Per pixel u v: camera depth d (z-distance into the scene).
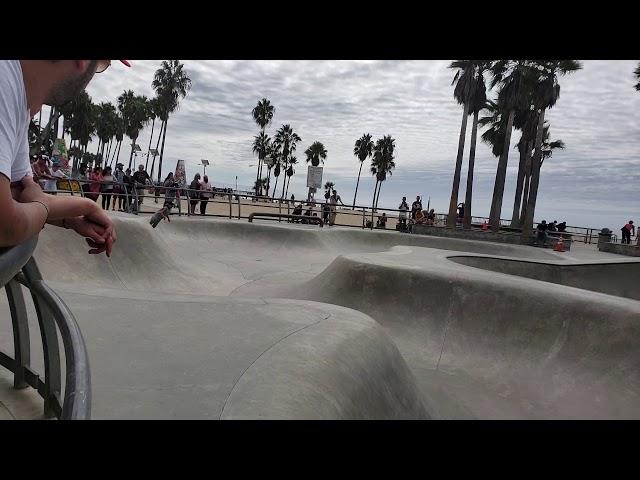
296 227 14.27
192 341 2.66
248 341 2.70
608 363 4.93
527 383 5.02
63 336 1.02
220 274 9.16
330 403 2.16
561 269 9.20
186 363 2.35
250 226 13.15
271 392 2.04
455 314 5.99
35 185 1.06
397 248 9.14
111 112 61.31
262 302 3.62
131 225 7.91
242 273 9.51
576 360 5.11
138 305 3.30
